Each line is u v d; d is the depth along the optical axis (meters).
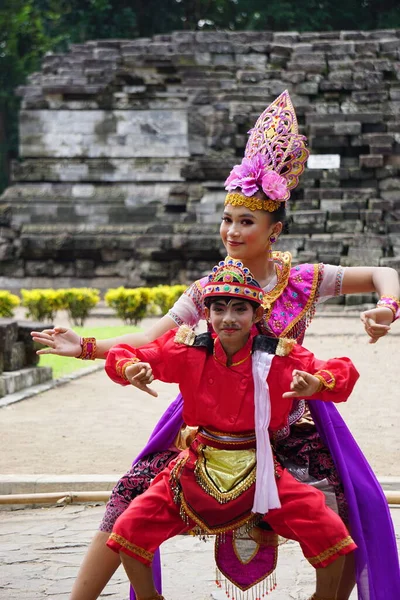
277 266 5.48
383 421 12.11
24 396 14.26
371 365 17.67
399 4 50.66
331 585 4.80
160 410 13.26
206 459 4.94
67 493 8.45
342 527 4.77
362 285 5.49
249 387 4.93
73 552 6.99
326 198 34.38
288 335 5.37
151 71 38.31
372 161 34.69
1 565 6.70
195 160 37.44
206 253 35.22
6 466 9.59
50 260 36.44
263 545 5.05
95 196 37.91
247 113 36.91
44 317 26.66
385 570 5.11
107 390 15.28
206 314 5.18
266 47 38.19
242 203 5.42
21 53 55.75
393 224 33.84
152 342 5.06
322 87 36.53
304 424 5.41
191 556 6.96
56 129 38.28
